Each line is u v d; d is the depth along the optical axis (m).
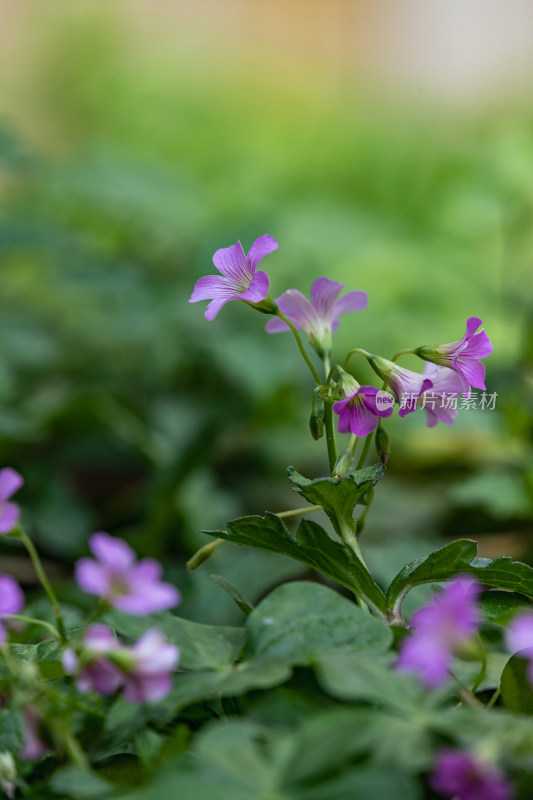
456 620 0.39
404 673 0.40
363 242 1.31
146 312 1.00
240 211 1.27
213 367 0.98
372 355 0.45
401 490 0.86
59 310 1.19
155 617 0.43
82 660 0.40
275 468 0.91
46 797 0.41
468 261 1.35
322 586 0.43
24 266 1.23
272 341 0.99
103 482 0.91
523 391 0.85
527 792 0.39
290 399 0.89
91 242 1.19
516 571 0.44
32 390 1.02
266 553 0.60
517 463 0.77
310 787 0.39
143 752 0.42
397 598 0.45
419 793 0.39
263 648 0.42
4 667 0.44
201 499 0.78
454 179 1.62
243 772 0.39
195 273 1.03
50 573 0.72
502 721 0.39
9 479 0.42
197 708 0.43
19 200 1.28
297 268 1.23
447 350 0.45
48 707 0.42
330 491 0.44
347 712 0.39
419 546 0.55
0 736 0.43
